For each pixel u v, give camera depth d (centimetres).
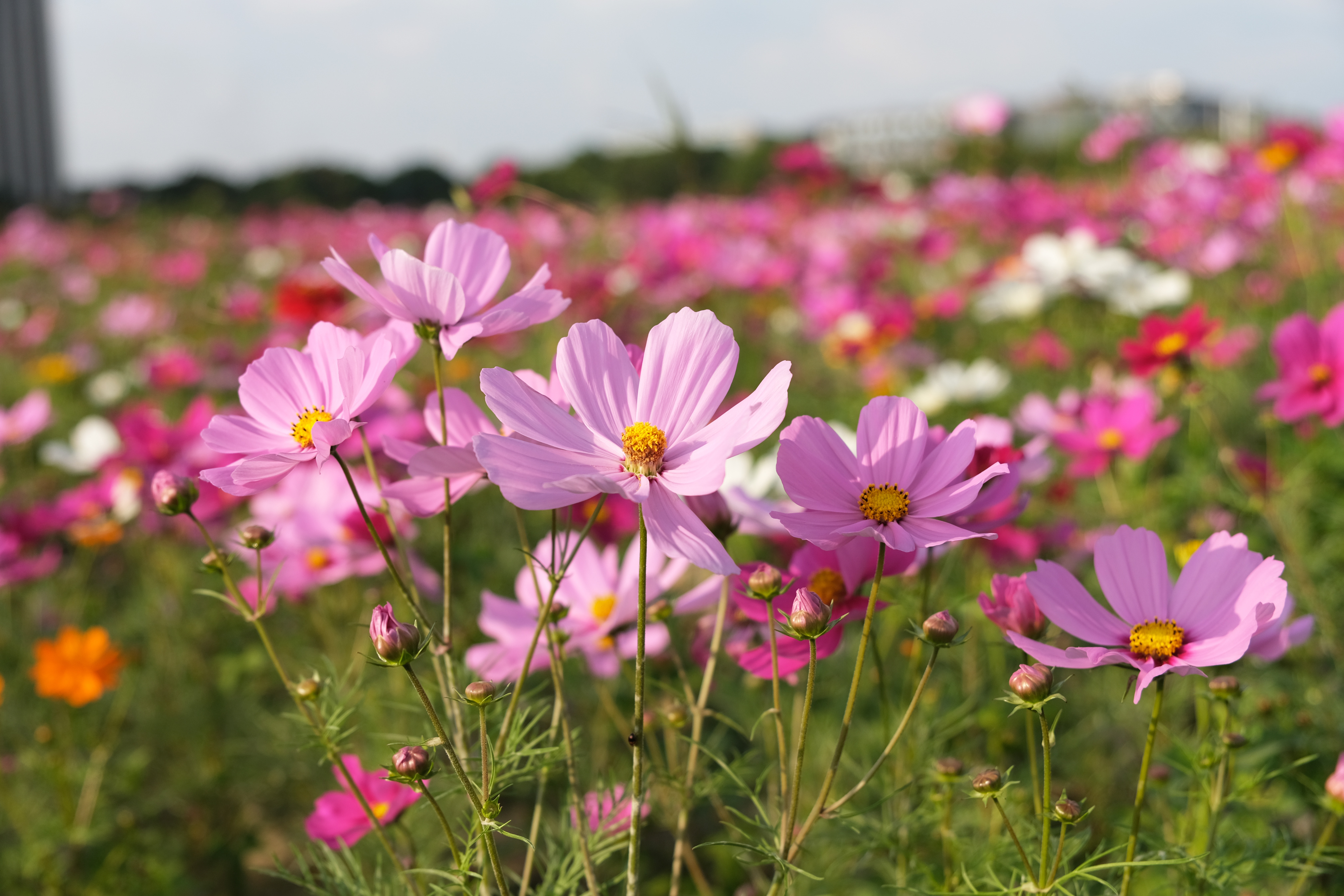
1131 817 68
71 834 78
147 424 104
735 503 63
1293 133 191
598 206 264
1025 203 236
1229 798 58
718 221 277
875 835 59
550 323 155
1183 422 126
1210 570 48
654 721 63
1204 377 125
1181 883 54
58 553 109
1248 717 70
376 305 50
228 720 94
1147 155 277
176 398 173
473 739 57
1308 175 194
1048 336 153
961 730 69
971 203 273
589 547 63
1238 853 58
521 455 45
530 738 60
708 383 48
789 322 196
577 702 83
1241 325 158
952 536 46
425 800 59
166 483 54
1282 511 97
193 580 112
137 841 81
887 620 82
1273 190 206
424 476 50
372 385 46
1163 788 60
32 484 145
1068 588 49
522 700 61
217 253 378
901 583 61
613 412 48
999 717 73
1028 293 172
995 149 313
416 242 321
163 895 79
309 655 93
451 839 46
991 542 80
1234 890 55
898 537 46
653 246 225
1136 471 110
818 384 170
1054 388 148
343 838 55
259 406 50
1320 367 81
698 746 53
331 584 95
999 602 50
